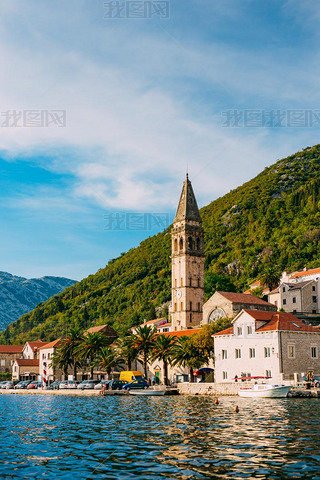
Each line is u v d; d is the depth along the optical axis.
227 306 147.38
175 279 185.25
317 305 170.88
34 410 70.44
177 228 186.62
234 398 84.88
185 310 178.75
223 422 50.25
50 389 129.88
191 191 190.00
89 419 56.50
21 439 42.09
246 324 103.38
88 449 37.00
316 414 55.84
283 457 32.94
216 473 29.38
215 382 106.25
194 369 126.31
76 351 135.25
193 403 76.31
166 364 121.75
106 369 132.62
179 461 32.38
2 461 33.44
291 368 96.50
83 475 29.64
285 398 80.62
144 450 36.09
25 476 29.70
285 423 48.47
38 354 194.38
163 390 103.44
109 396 103.38
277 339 96.44
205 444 37.78
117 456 34.28
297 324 101.94
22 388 145.88
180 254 183.62
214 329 118.88
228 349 106.81
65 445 38.88
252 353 101.56
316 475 28.62
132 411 64.88
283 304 177.12
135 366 149.62
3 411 69.25
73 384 125.50
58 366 154.62
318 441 38.28
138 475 29.33
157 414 59.97
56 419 57.34
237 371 104.12
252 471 29.64
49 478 29.19
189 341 119.38
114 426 49.28
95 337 134.00
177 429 45.94
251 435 41.44
